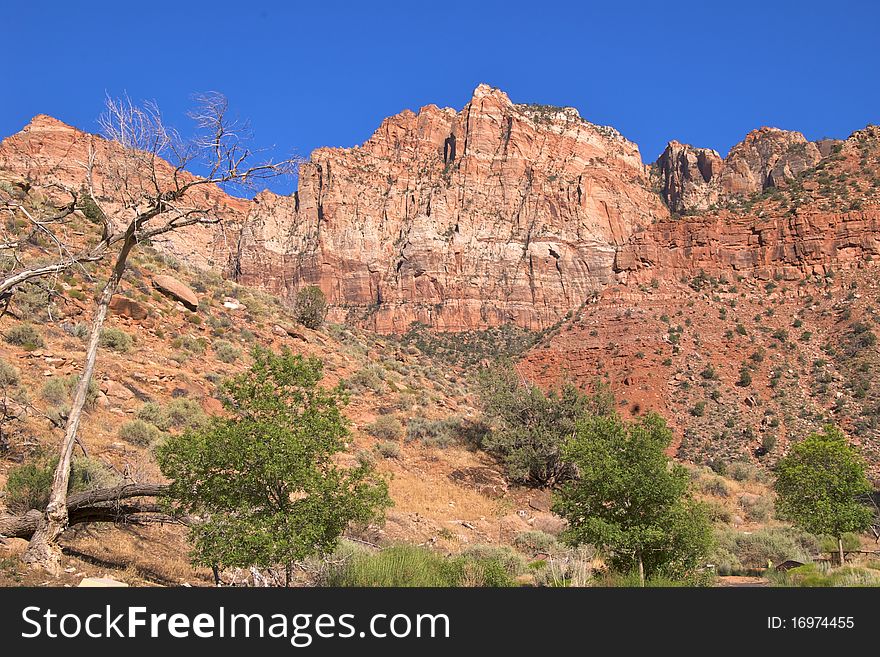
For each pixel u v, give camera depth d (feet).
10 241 51.19
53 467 51.83
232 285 159.12
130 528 52.37
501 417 122.83
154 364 98.48
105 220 45.88
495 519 94.07
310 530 39.09
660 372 271.90
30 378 78.07
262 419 41.65
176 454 41.52
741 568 79.41
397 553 47.96
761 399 253.65
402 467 104.78
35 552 39.93
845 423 229.04
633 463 54.75
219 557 39.47
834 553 87.10
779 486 92.84
